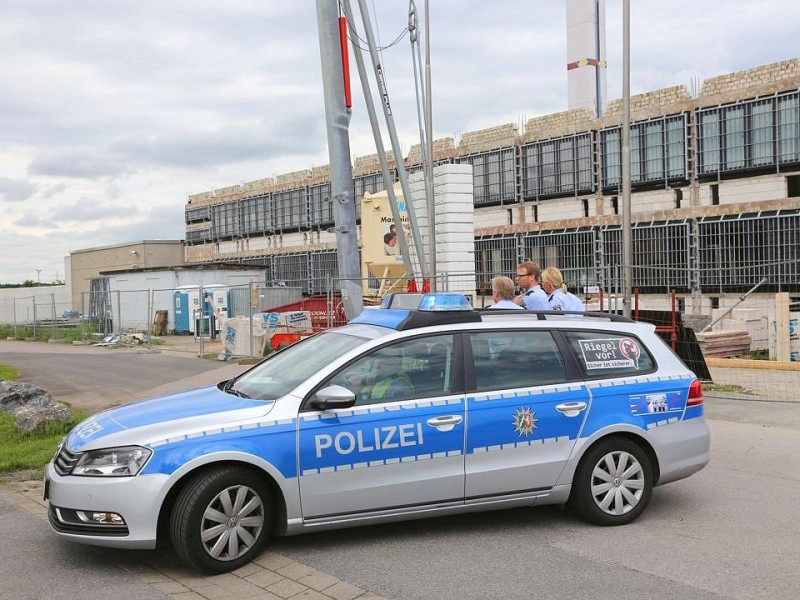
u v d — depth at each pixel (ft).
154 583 14.83
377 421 16.35
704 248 79.10
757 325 56.65
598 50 132.77
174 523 14.99
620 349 18.93
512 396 17.44
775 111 73.87
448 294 18.30
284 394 16.52
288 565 15.66
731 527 18.01
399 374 17.03
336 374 16.62
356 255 33.12
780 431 28.63
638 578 14.82
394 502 16.51
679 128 82.53
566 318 19.08
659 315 41.37
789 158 72.79
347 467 16.08
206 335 93.56
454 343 17.60
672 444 18.65
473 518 18.83
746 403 34.88
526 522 18.49
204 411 16.25
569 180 94.27
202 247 181.47
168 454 15.03
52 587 14.67
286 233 153.07
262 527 15.75
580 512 18.10
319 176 141.90
